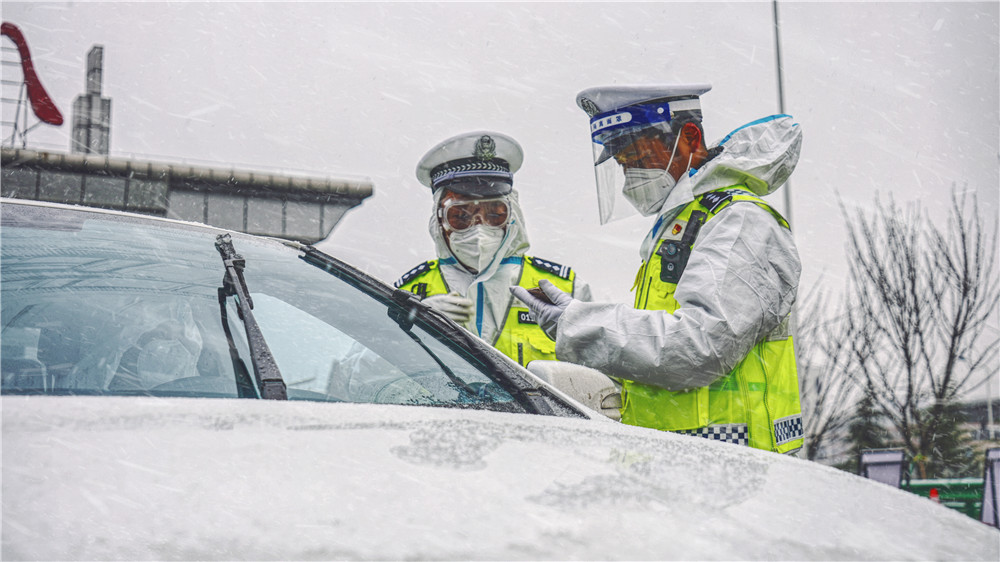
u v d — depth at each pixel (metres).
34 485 0.92
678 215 3.18
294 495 0.95
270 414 1.20
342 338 1.80
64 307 1.54
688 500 1.06
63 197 12.07
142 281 1.69
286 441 1.10
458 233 4.39
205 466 1.00
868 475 6.95
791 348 3.06
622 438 1.37
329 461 1.05
